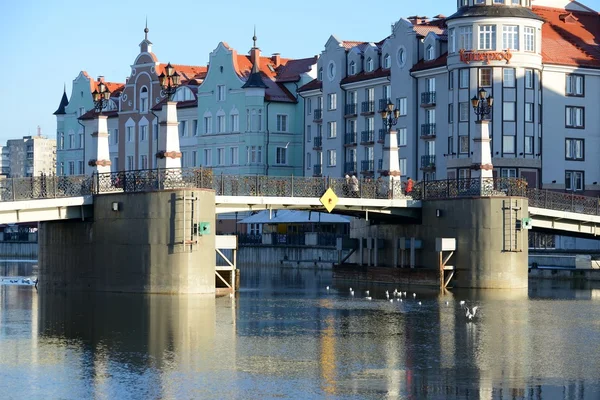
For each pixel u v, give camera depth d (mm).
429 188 88812
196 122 156875
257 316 65812
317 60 147500
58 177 76812
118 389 44188
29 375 46719
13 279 95875
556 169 120062
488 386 45375
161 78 77312
